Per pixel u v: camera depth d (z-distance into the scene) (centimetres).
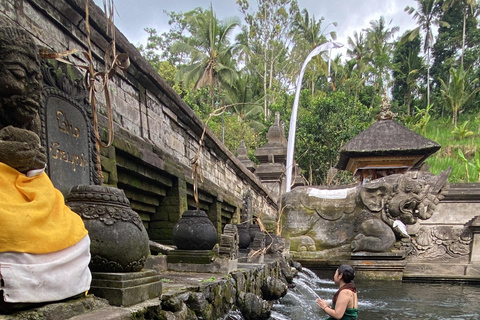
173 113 968
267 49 3931
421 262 1435
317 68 4166
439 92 4847
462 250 1424
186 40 3538
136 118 776
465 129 3997
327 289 1059
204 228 614
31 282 247
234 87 3184
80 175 480
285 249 1326
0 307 235
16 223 247
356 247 1310
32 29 479
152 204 923
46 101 418
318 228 1414
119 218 345
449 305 856
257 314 546
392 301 905
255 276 684
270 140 2380
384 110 1753
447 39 5094
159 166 823
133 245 342
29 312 246
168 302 349
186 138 1077
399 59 5078
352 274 472
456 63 4950
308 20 4222
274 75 4028
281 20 3925
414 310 798
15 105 298
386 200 1323
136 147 716
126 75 730
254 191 1970
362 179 1792
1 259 240
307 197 1464
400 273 1261
